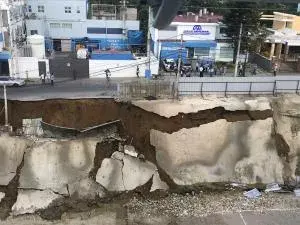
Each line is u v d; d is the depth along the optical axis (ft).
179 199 100.63
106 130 110.52
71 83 145.07
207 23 181.57
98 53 170.81
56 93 127.85
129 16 207.10
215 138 109.81
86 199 98.78
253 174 109.19
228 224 91.91
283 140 114.52
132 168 104.22
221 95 120.37
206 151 108.68
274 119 116.16
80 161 102.53
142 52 193.88
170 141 107.34
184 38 180.34
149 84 115.75
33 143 102.06
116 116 112.98
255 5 167.43
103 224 91.45
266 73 171.01
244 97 119.85
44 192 98.22
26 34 192.03
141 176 103.76
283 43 186.70
